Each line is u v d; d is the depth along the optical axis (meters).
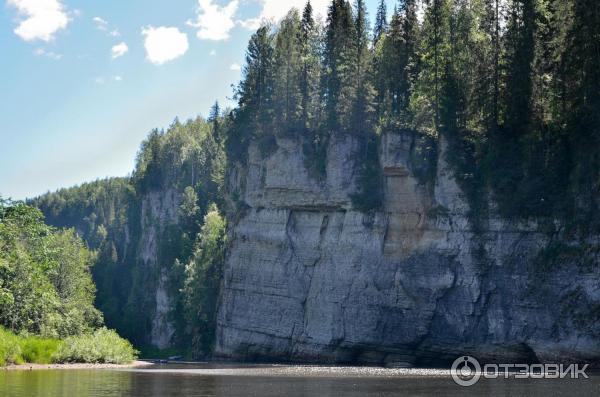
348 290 86.12
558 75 75.00
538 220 72.69
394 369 70.75
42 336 75.75
